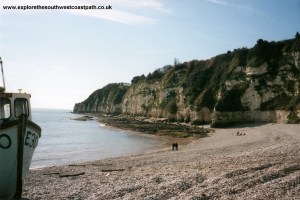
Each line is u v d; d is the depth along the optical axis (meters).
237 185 16.61
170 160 32.88
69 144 63.66
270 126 79.25
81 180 20.92
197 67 128.38
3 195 15.23
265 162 23.91
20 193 15.26
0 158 14.64
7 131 14.59
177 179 18.83
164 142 62.47
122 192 16.42
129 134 82.56
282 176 18.77
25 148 15.52
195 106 105.81
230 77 104.56
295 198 14.16
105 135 82.44
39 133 16.70
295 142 40.41
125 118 152.25
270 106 89.31
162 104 133.75
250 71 98.88
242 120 93.19
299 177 17.75
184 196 15.06
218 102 94.75
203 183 17.52
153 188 16.92
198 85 116.62
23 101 16.75
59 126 123.12
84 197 15.92
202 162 27.77
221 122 91.62
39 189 18.19
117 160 35.88
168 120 119.50
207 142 57.38
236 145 46.22
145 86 162.62
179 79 134.62
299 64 89.44
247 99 94.62
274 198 14.26
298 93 84.94
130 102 176.12
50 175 24.61
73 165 32.06
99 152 50.81
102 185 18.58
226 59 117.19
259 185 16.67
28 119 15.77
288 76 90.69
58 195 16.47
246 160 26.11
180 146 53.28
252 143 48.19
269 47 101.69
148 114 147.12
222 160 27.73
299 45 91.44
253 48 106.06
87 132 93.50
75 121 163.38
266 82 93.94
